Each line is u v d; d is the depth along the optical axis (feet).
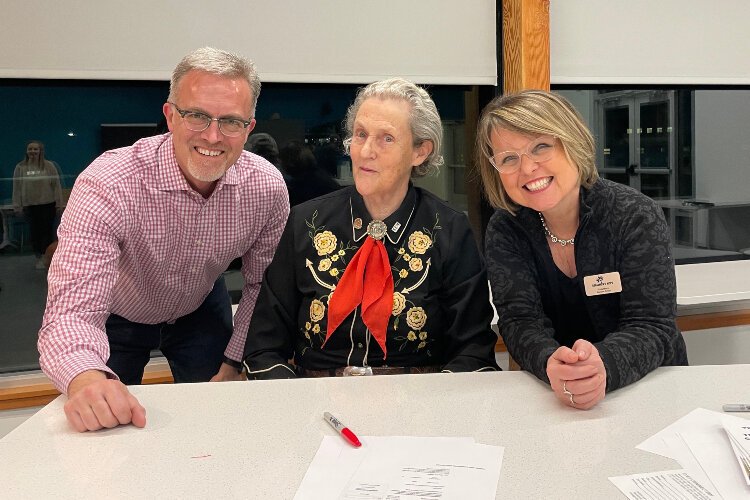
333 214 5.80
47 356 4.62
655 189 10.77
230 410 4.24
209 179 5.81
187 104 5.47
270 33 8.74
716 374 4.76
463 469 3.34
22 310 8.71
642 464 3.36
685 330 10.14
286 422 4.02
